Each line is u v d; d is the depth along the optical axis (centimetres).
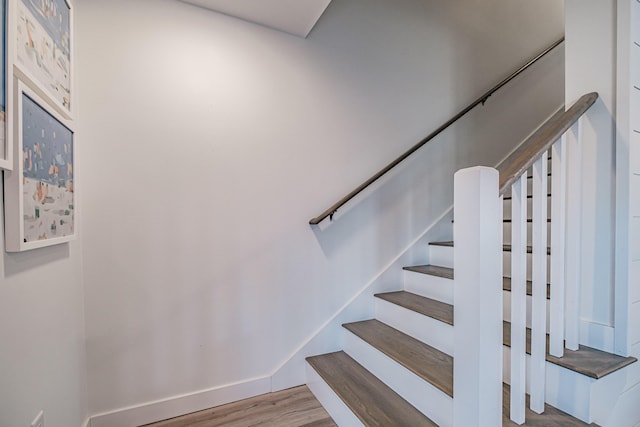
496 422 98
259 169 185
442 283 197
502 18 272
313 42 202
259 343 184
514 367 111
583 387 112
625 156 121
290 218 194
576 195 127
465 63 257
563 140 121
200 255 170
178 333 165
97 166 149
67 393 124
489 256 97
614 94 124
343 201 201
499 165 270
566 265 129
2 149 78
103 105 150
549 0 293
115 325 152
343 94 211
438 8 247
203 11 171
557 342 121
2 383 80
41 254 104
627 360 118
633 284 123
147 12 159
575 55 136
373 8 223
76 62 144
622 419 122
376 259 223
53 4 111
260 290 185
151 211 159
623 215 121
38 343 100
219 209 174
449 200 252
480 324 96
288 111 193
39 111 98
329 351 204
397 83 231
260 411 168
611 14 126
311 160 200
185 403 165
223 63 176
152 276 159
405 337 183
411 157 237
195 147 169
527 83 283
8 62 80
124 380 154
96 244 148
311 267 200
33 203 94
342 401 150
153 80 160
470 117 259
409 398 146
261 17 178
